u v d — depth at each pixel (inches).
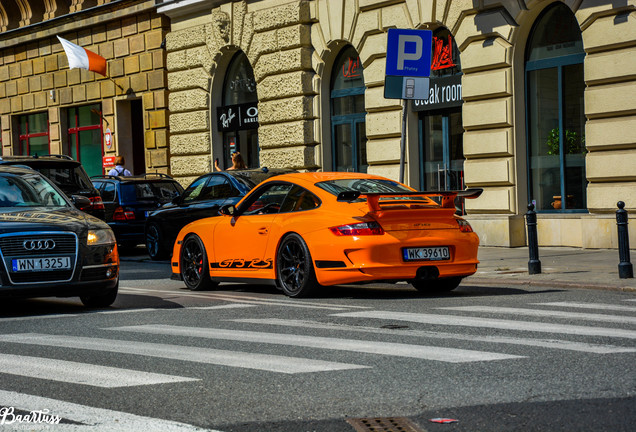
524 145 699.4
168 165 1044.5
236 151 978.1
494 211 708.7
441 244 417.1
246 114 951.6
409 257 409.1
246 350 279.1
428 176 779.4
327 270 414.0
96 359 269.0
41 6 1235.2
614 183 629.3
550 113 683.4
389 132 791.7
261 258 450.6
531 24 689.0
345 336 302.5
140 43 1063.0
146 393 222.2
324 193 432.8
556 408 199.0
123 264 710.5
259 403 210.7
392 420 193.6
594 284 441.4
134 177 819.4
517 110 694.5
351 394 217.5
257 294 461.1
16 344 302.5
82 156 1199.6
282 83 880.9
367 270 402.6
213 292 480.4
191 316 367.6
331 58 858.1
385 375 237.3
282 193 455.5
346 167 861.2
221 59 967.6
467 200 728.3
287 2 878.4
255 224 455.8
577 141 664.4
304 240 425.1
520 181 697.6
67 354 279.0
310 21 865.5
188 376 241.3
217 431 187.3
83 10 1119.0
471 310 362.6
